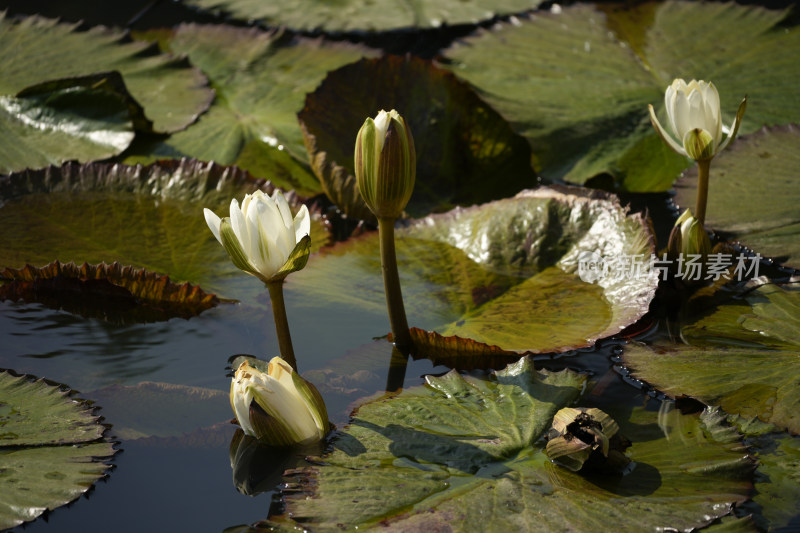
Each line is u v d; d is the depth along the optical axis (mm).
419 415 2252
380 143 2260
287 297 2424
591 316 2367
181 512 2180
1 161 2633
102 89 2703
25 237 2500
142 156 2676
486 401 2266
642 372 2303
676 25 3168
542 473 2191
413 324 2379
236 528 2168
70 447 2221
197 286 2414
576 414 2205
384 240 2311
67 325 2389
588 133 2680
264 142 2719
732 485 2182
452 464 2201
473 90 2729
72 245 2494
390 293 2332
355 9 3584
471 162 2711
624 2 3408
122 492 2197
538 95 2768
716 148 2402
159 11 3846
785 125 2635
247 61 3244
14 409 2256
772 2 3404
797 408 2250
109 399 2281
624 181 2625
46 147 2662
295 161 2689
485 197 2654
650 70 2887
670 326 2369
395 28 3354
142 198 2582
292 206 2555
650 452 2215
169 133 2725
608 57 2992
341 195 2580
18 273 2426
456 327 2371
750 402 2262
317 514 2158
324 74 3119
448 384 2289
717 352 2320
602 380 2305
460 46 3166
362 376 2312
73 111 2701
